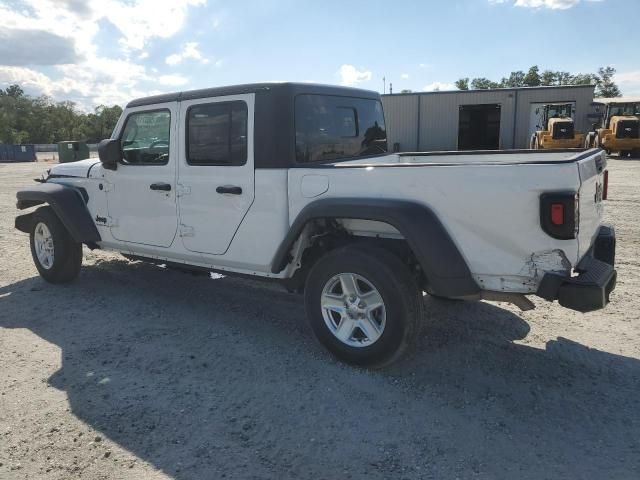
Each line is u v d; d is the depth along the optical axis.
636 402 3.41
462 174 3.35
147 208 5.08
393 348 3.66
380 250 3.73
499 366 3.91
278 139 4.08
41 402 3.51
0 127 98.62
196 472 2.80
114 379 3.80
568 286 3.15
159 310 5.20
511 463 2.83
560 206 3.11
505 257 3.31
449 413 3.30
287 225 4.10
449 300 5.21
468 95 32.91
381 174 3.63
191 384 3.71
